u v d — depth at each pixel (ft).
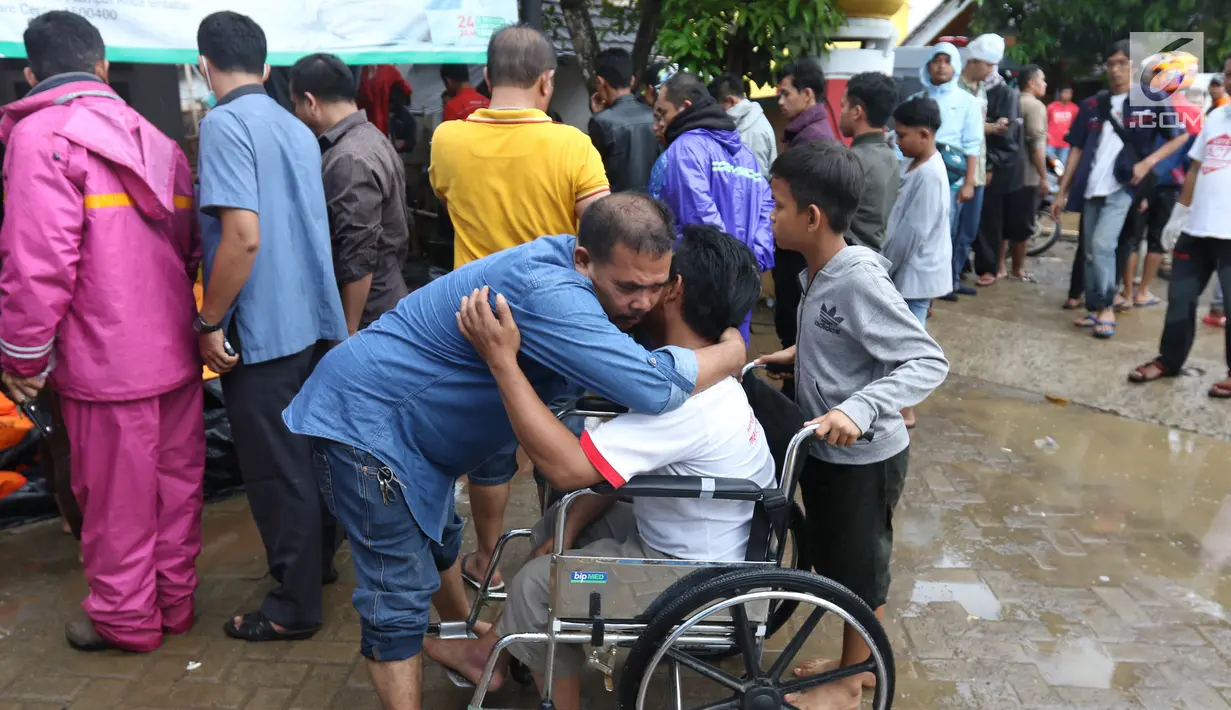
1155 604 10.57
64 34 8.45
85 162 8.19
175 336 9.06
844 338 7.75
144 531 9.26
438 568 8.79
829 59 20.01
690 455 6.97
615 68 15.14
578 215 9.87
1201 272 16.60
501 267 6.57
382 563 7.32
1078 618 10.29
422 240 22.71
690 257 7.14
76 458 9.00
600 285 6.55
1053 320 21.36
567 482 6.59
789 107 16.28
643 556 7.48
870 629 7.18
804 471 8.24
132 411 8.86
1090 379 17.53
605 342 6.33
